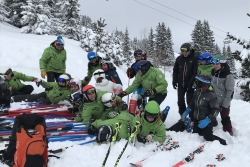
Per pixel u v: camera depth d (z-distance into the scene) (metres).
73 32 22.75
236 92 14.70
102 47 15.84
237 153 4.20
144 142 4.50
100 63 6.54
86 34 15.39
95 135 4.75
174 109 7.56
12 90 6.46
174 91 10.52
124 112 5.05
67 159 3.83
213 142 4.59
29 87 6.82
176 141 4.73
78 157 3.93
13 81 6.50
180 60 5.82
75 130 4.93
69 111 5.91
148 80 5.42
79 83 5.95
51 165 3.69
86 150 4.12
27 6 19.00
